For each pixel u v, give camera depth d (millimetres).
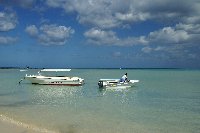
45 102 25453
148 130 15375
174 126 16359
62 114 19406
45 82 42938
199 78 71500
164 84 49031
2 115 18781
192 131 15305
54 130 15078
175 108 22625
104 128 15648
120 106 23453
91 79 63969
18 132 14164
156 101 26938
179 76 84875
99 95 31609
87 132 14867
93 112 20312
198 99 28469
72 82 42875
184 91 36531
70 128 15570
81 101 26391
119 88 38438
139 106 23438
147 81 58031
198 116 19219
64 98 28641
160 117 18828
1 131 14219
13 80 57188
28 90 36656
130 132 14953
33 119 17609
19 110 20922
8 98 28250
